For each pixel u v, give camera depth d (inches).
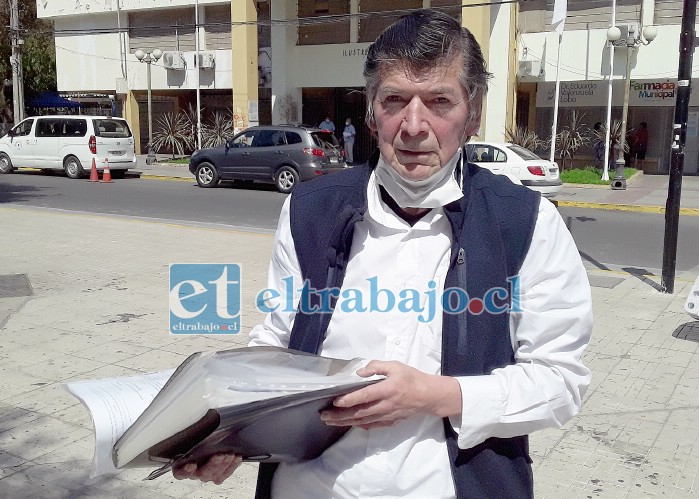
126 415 52.8
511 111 791.7
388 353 55.7
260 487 61.1
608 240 410.3
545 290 54.6
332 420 50.9
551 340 54.7
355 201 58.4
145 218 465.1
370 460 54.4
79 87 1058.7
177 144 935.0
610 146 751.1
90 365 189.2
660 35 723.4
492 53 767.7
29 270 303.3
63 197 569.9
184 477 53.5
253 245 363.6
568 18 767.1
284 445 53.4
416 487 54.1
